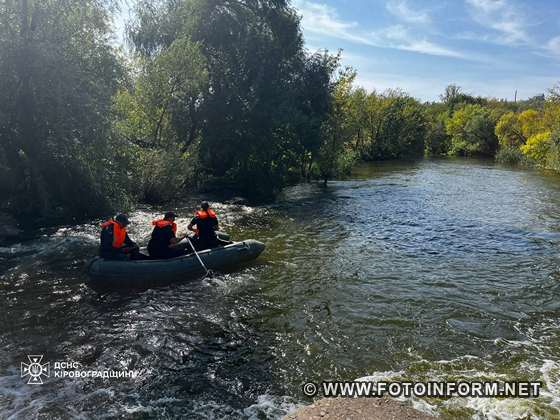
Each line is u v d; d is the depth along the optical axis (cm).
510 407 522
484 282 970
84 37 1378
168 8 2222
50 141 1353
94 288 870
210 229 1038
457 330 737
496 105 7244
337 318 773
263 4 2261
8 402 518
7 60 1240
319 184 2705
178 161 1845
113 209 1484
